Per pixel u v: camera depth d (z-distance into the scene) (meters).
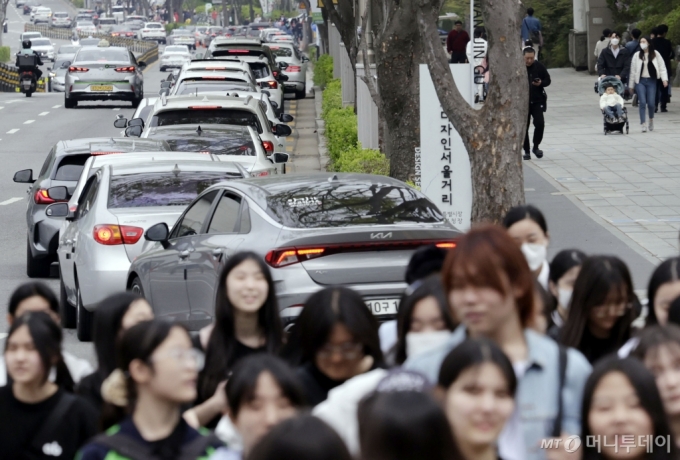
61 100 99.00
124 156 29.44
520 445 9.97
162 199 25.78
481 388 8.62
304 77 96.69
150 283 22.52
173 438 9.91
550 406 10.09
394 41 35.25
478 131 26.34
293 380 9.20
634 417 9.26
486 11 25.95
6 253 37.53
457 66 29.83
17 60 103.94
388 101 36.00
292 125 76.88
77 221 27.19
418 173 34.84
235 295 13.58
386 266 19.03
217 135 35.44
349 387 9.94
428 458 7.03
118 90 87.31
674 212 35.59
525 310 10.17
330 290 11.48
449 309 10.65
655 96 54.47
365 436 7.16
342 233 18.98
